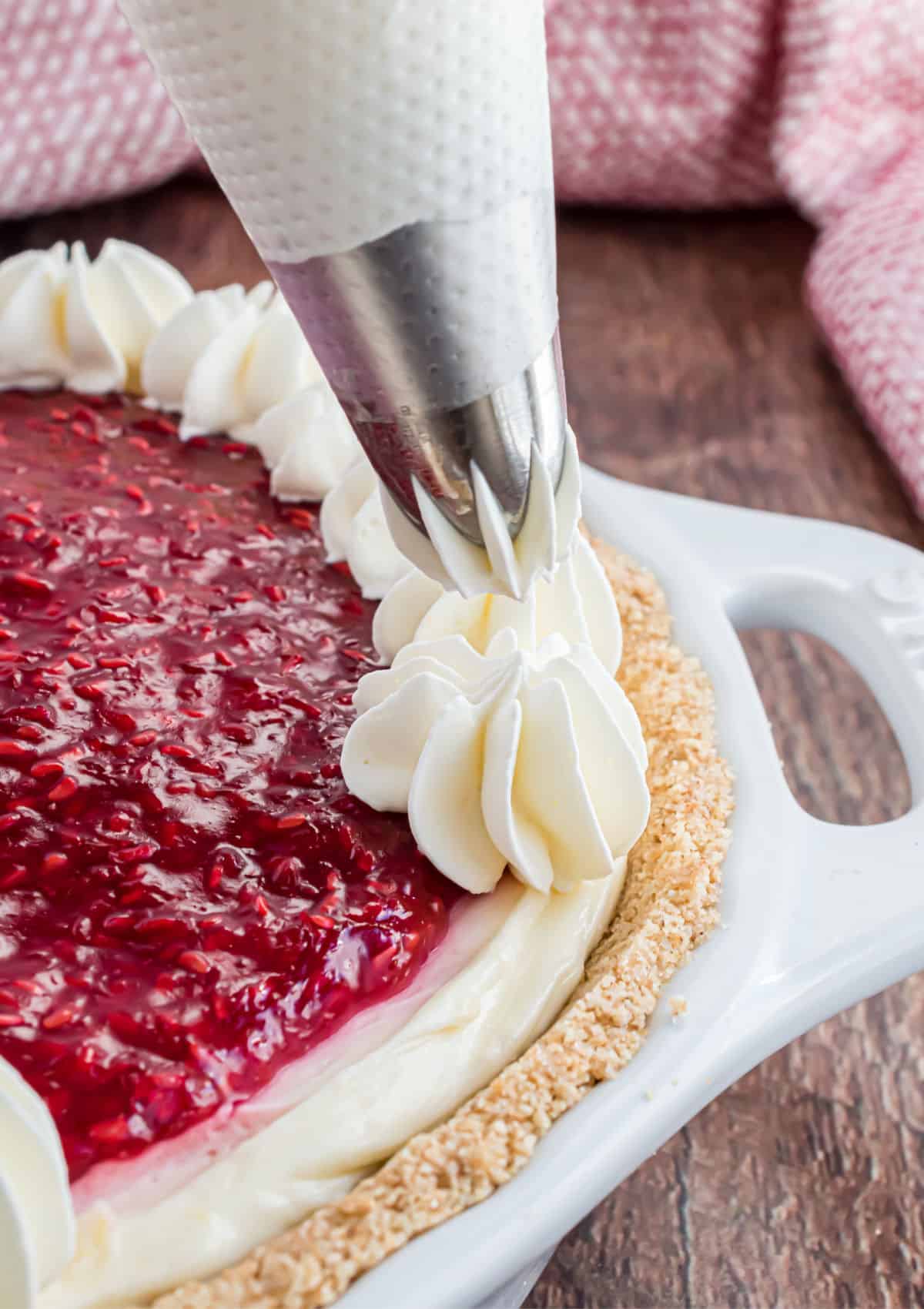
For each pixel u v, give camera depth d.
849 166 0.53
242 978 0.27
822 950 0.28
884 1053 0.33
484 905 0.28
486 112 0.23
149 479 0.35
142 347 0.37
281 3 0.22
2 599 0.31
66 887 0.27
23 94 0.48
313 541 0.33
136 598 0.31
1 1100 0.24
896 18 0.50
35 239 0.52
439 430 0.24
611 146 0.54
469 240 0.23
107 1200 0.25
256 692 0.30
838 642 0.33
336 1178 0.26
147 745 0.29
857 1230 0.31
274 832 0.28
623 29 0.52
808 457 0.46
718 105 0.53
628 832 0.28
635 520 0.34
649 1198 0.31
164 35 0.23
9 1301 0.24
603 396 0.48
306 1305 0.24
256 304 0.38
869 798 0.37
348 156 0.23
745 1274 0.30
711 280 0.54
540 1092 0.26
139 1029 0.26
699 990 0.27
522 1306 0.29
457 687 0.29
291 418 0.35
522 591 0.26
